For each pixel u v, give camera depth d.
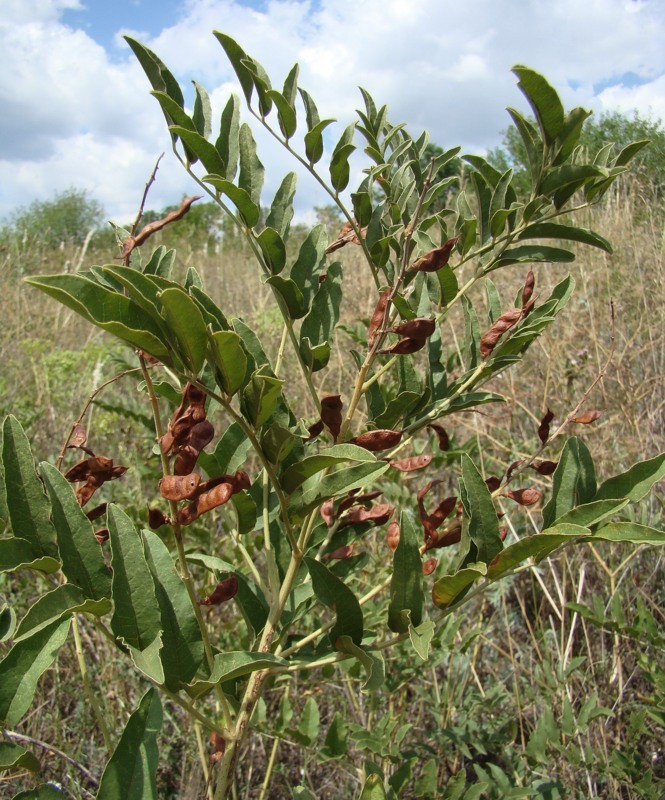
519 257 0.29
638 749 0.45
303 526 0.27
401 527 0.24
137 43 0.24
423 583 0.24
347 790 0.44
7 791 0.40
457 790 0.34
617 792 0.40
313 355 0.26
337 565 0.31
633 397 0.61
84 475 0.26
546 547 0.23
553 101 0.24
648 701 0.42
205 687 0.22
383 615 0.41
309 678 0.43
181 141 0.25
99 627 0.22
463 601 0.24
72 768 0.41
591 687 0.46
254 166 0.27
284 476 0.23
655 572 0.53
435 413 0.28
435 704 0.43
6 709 0.21
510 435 0.66
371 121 0.31
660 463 0.25
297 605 0.29
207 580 0.46
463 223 0.29
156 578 0.24
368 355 0.26
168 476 0.22
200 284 0.28
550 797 0.37
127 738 0.23
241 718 0.26
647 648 0.48
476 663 0.52
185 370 0.23
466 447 0.54
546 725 0.39
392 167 0.31
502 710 0.47
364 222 0.28
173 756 0.45
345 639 0.24
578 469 0.26
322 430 0.27
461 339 0.79
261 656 0.22
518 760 0.41
